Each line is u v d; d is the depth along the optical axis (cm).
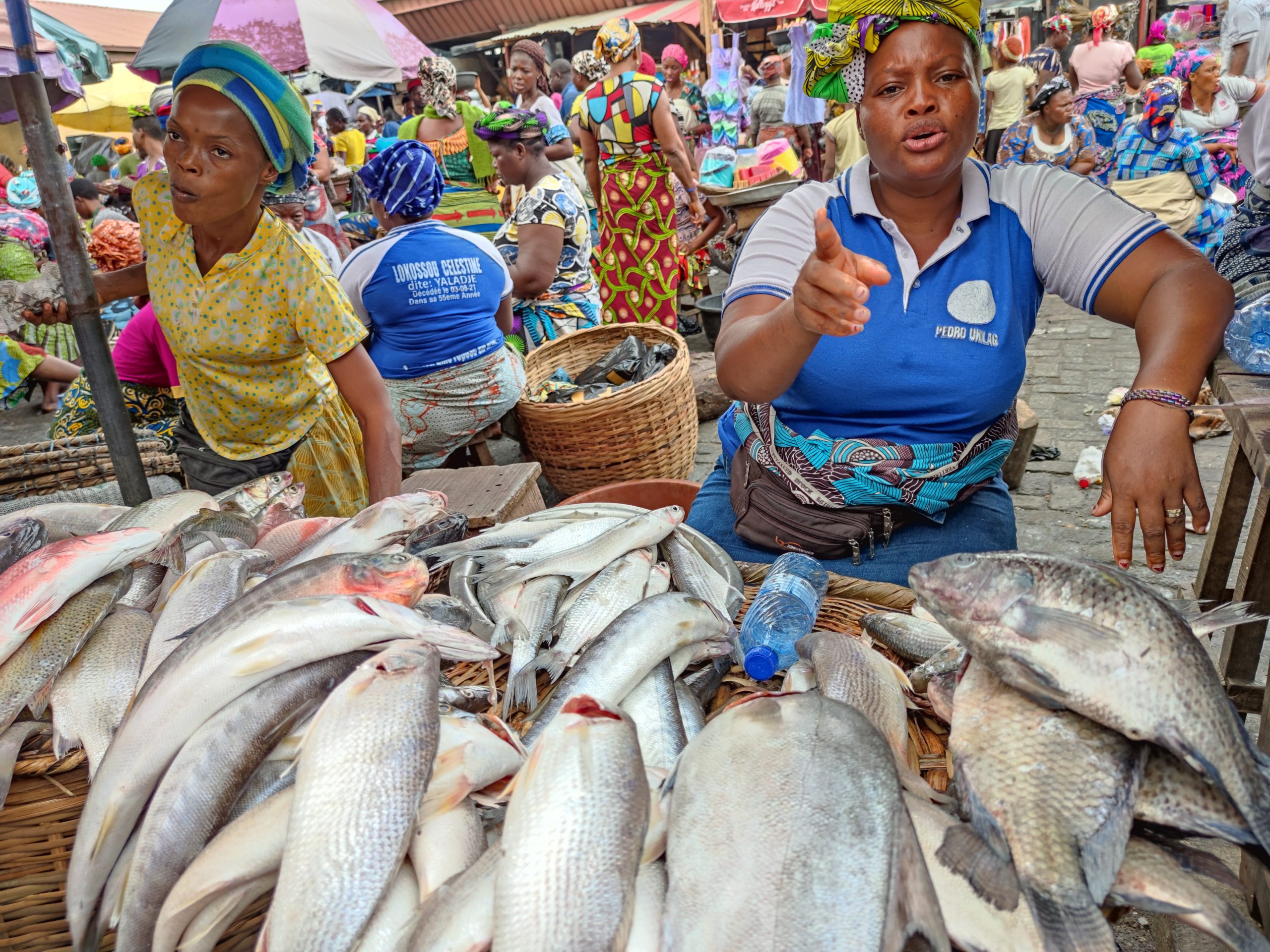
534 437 413
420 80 608
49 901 136
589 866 95
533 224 491
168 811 123
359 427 295
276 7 299
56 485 288
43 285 234
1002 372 203
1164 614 106
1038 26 1650
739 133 1042
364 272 383
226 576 160
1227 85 684
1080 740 107
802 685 137
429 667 121
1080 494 415
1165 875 102
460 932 96
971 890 100
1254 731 269
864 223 204
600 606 171
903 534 216
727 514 237
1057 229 196
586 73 590
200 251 246
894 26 177
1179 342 168
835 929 90
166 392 367
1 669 142
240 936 129
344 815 106
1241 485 256
